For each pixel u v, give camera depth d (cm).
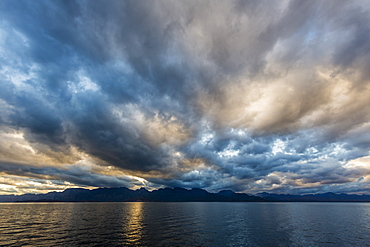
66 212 13638
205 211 15150
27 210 15875
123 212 13875
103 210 16375
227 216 10700
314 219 9219
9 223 7456
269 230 5956
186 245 4075
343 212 14162
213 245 4100
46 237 4775
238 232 5575
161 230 5853
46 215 11131
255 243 4297
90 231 5625
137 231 5647
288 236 5038
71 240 4456
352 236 5088
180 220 8681
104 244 4112
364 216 10856
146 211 15225
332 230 6016
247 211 15038
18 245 4059
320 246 4106
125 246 3962
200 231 5712
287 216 10744
